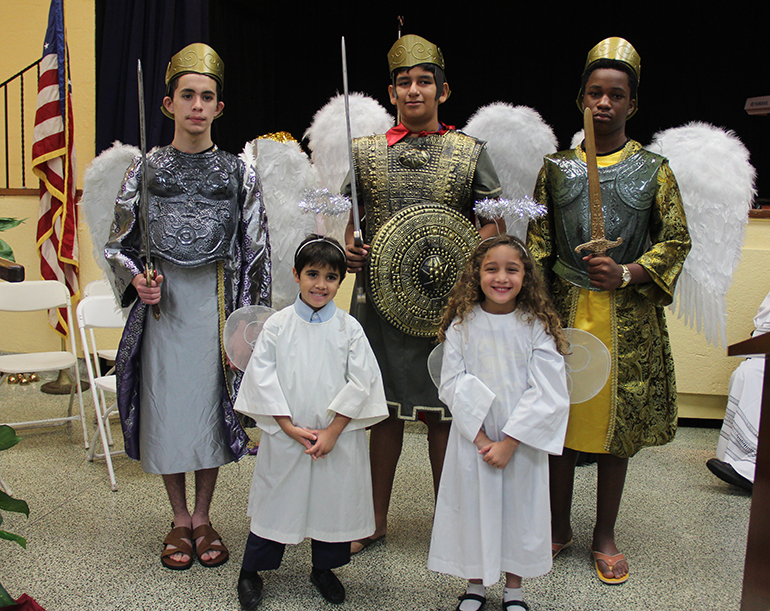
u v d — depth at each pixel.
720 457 3.20
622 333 2.20
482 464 1.93
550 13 8.47
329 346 2.04
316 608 2.05
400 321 2.22
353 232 2.35
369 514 2.09
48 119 4.32
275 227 2.92
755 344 1.44
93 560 2.31
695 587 2.22
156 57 5.10
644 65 8.44
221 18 6.93
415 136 2.34
